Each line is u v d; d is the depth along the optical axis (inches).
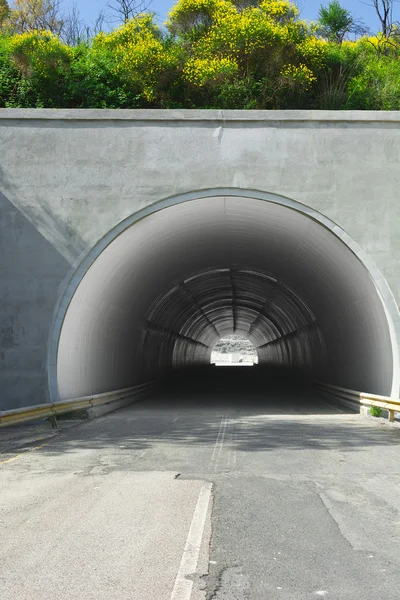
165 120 661.3
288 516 245.0
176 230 737.6
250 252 925.8
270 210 684.7
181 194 655.1
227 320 2554.1
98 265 660.1
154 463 368.8
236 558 192.1
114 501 268.8
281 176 658.8
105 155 658.8
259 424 593.9
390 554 197.8
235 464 364.5
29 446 447.2
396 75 998.4
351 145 661.9
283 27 976.9
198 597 159.0
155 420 639.8
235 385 1489.9
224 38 938.1
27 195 654.5
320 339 1085.1
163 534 217.6
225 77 919.0
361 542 210.7
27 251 647.8
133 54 896.3
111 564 184.9
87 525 229.6
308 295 983.0
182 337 1779.0
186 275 1067.9
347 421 621.9
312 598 159.5
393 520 239.9
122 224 650.8
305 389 1296.8
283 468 350.9
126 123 661.9
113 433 524.1
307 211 655.8
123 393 847.7
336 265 716.7
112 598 157.8
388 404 603.2
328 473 336.5
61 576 174.4
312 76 969.5
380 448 429.4
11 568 181.3
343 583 170.9
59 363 634.8
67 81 910.4
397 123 664.4
